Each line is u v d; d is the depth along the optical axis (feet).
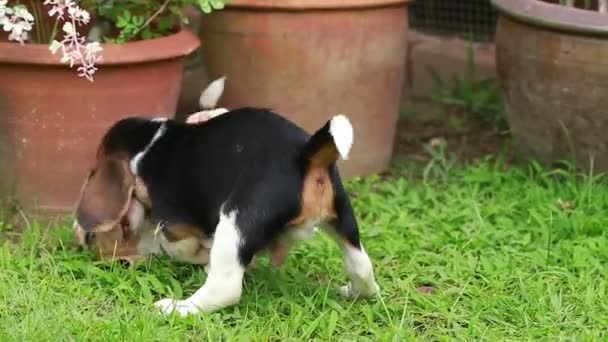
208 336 12.99
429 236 16.35
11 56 15.19
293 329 13.53
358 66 17.95
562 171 17.87
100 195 14.43
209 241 14.20
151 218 14.51
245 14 17.61
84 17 14.94
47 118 15.61
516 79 17.99
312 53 17.67
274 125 13.52
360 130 18.43
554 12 17.06
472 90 22.50
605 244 15.94
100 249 14.87
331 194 13.33
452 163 19.26
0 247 15.47
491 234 16.40
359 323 13.85
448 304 14.35
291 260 15.43
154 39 15.90
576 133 17.56
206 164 13.65
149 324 13.17
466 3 23.29
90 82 15.44
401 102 22.61
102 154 14.52
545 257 15.66
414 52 23.09
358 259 13.78
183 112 20.47
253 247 13.12
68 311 13.66
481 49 23.03
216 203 13.48
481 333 13.64
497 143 20.65
